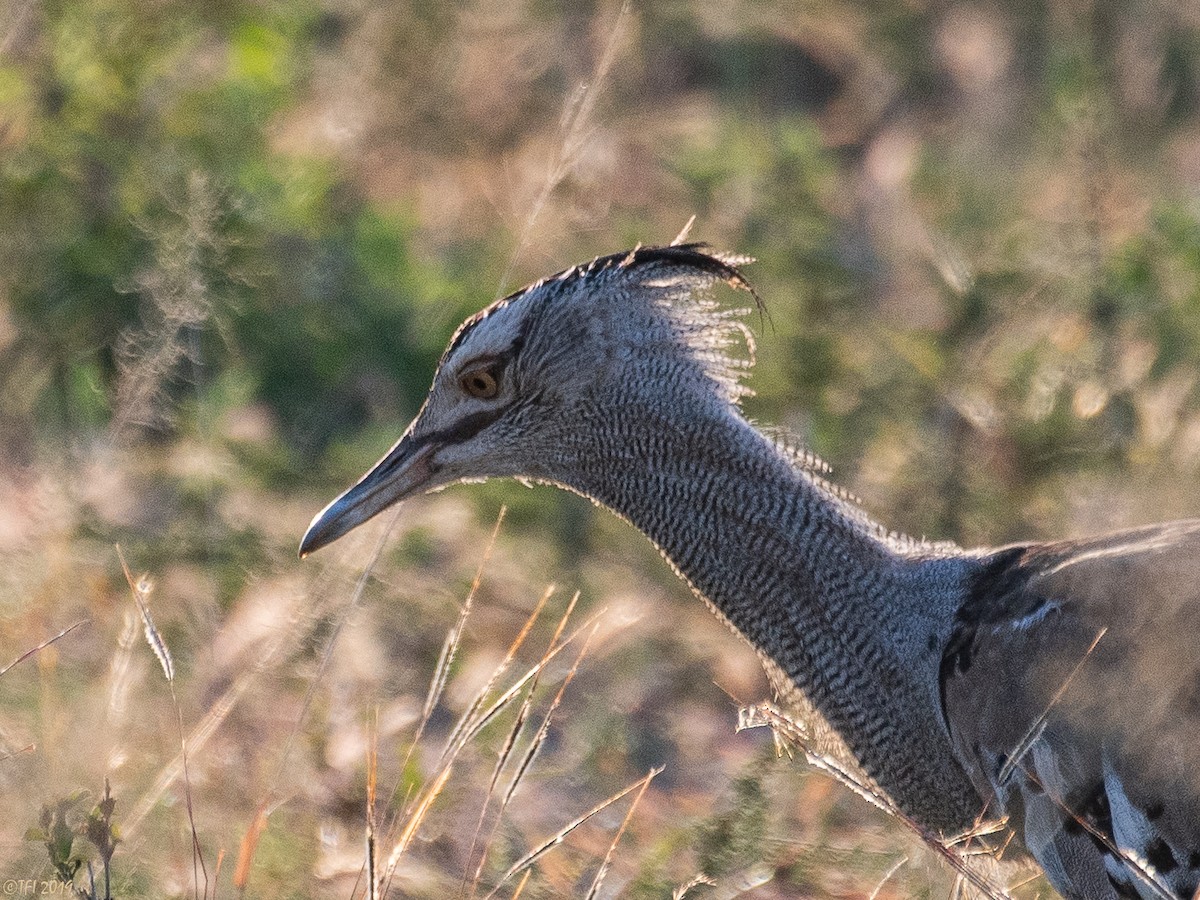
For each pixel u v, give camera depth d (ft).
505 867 29.86
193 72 44.42
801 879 30.32
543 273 45.50
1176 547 26.02
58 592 32.96
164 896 27.30
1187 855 25.25
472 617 36.01
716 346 27.99
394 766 31.48
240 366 40.14
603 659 35.42
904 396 41.39
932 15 59.21
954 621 26.78
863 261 46.65
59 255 39.91
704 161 48.65
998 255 44.42
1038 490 39.63
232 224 41.34
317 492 38.91
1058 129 54.44
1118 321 41.88
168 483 36.76
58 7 43.27
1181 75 57.36
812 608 27.32
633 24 53.11
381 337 42.24
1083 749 25.54
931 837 25.79
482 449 28.78
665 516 27.99
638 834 31.55
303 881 28.22
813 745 28.04
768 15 56.13
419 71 49.93
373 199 46.88
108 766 26.66
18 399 38.60
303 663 32.73
